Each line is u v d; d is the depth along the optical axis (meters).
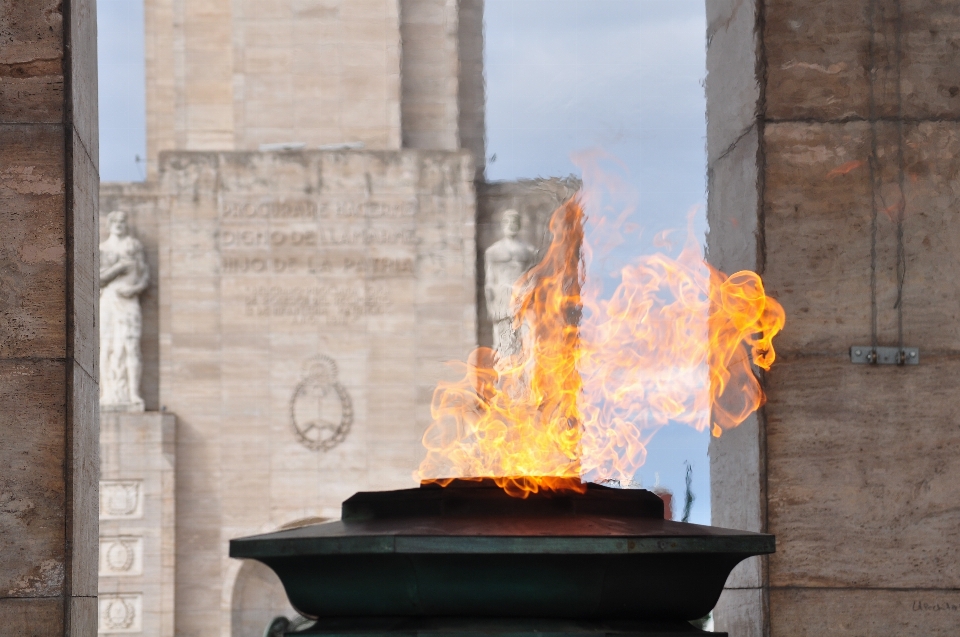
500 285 30.09
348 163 31.39
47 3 6.26
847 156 6.88
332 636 5.23
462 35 32.91
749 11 7.04
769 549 5.23
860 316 6.79
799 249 6.82
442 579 5.14
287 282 31.28
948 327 6.80
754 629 6.66
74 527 6.03
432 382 30.94
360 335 31.09
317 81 32.72
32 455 6.02
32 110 6.21
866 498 6.66
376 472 30.72
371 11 32.88
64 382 6.07
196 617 30.27
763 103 6.89
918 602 6.60
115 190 31.38
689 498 9.70
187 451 30.80
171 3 34.88
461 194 31.20
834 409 6.71
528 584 5.14
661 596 5.27
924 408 6.73
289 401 30.94
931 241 6.85
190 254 31.31
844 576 6.61
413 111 32.91
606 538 5.05
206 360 31.09
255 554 5.28
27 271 6.12
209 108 33.84
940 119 6.92
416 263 31.20
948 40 6.97
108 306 30.80
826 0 6.95
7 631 5.91
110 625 29.80
